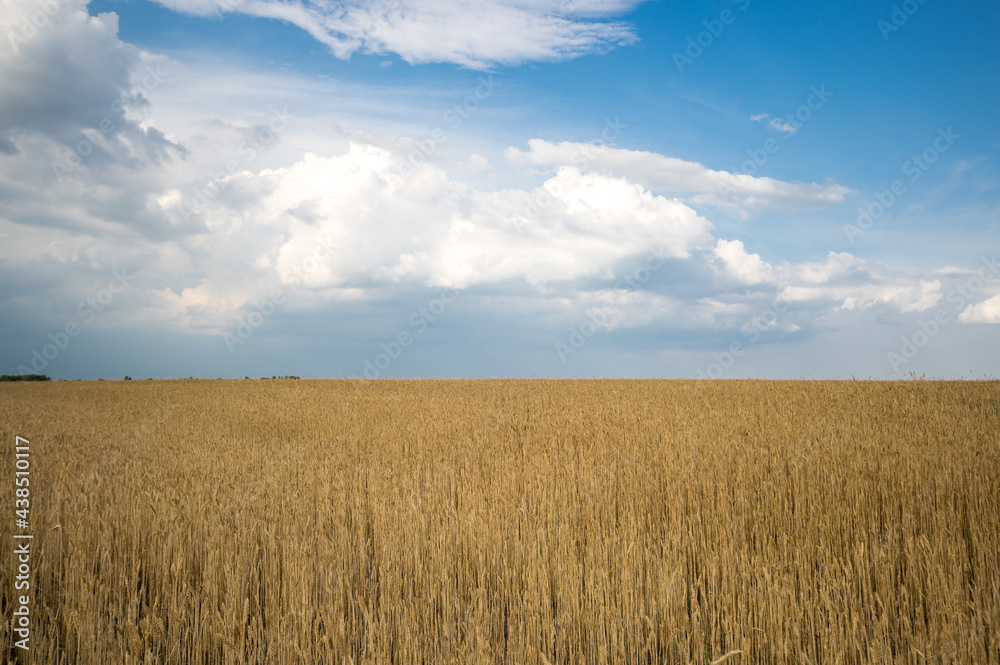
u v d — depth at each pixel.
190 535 5.23
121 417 15.38
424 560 4.90
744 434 9.85
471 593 4.48
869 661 3.39
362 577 4.70
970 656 3.44
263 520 5.60
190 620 4.21
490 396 18.98
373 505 6.04
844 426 10.15
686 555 4.80
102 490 6.80
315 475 7.68
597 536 4.95
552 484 6.66
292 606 4.02
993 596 3.92
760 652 3.70
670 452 8.13
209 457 8.92
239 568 4.62
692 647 3.81
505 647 3.83
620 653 3.68
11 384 33.84
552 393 19.62
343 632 3.76
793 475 6.73
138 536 5.34
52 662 3.77
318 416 14.45
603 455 8.36
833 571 4.50
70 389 27.98
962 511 5.75
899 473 6.51
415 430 11.42
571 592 4.03
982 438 8.80
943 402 14.68
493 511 5.58
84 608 4.20
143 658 3.87
